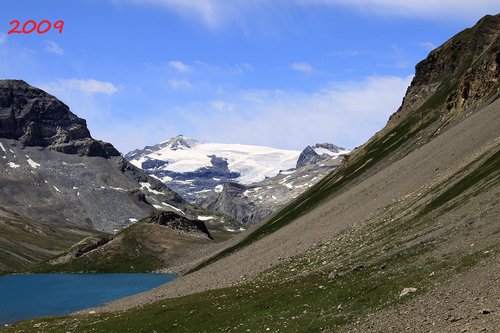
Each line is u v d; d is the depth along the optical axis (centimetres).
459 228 4922
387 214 7419
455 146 8700
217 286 8112
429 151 9900
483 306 3200
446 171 7588
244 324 4847
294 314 4662
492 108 9475
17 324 7381
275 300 5284
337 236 7962
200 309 5897
